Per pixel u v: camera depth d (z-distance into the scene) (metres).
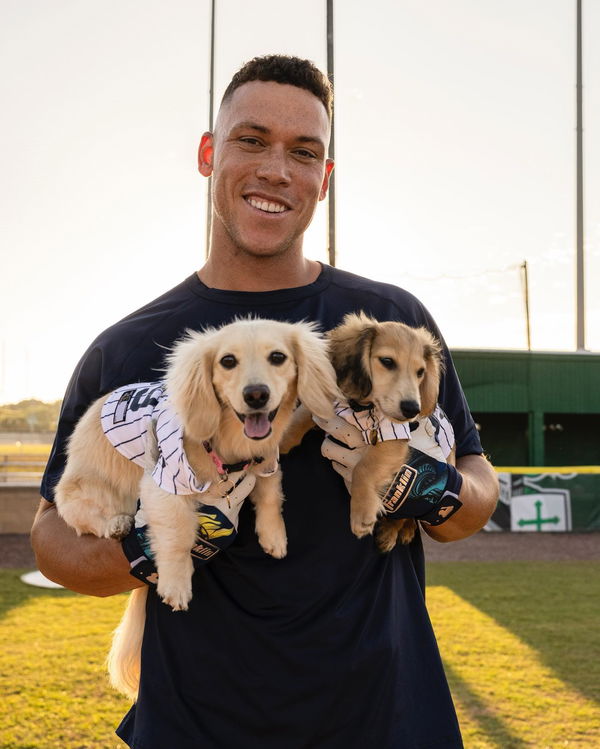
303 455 2.51
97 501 2.59
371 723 2.25
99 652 7.00
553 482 15.91
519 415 22.23
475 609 8.77
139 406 2.54
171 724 2.29
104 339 2.79
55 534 2.60
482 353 19.41
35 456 19.91
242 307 2.73
